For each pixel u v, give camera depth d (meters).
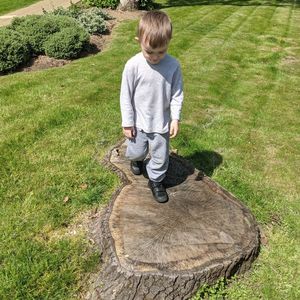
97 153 2.23
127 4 6.16
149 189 1.79
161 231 1.55
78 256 1.57
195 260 1.44
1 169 2.05
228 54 4.24
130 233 1.53
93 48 4.32
